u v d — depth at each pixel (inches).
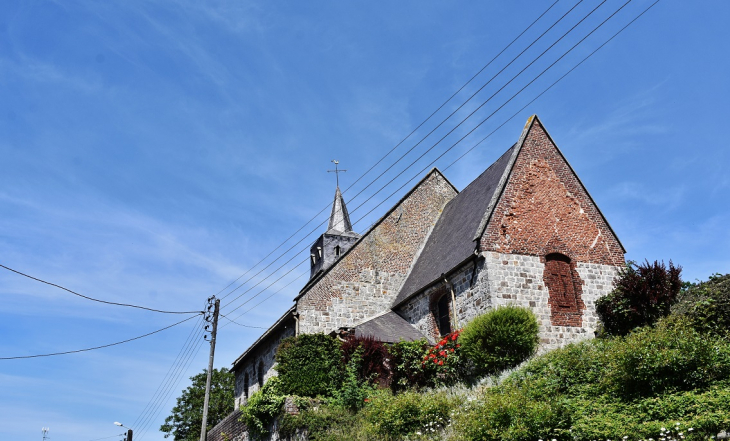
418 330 1031.0
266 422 882.8
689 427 463.5
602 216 994.7
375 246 1171.3
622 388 571.5
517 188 954.7
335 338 908.0
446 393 771.4
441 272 990.4
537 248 925.2
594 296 930.7
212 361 1007.0
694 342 545.6
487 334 794.2
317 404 832.9
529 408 567.8
